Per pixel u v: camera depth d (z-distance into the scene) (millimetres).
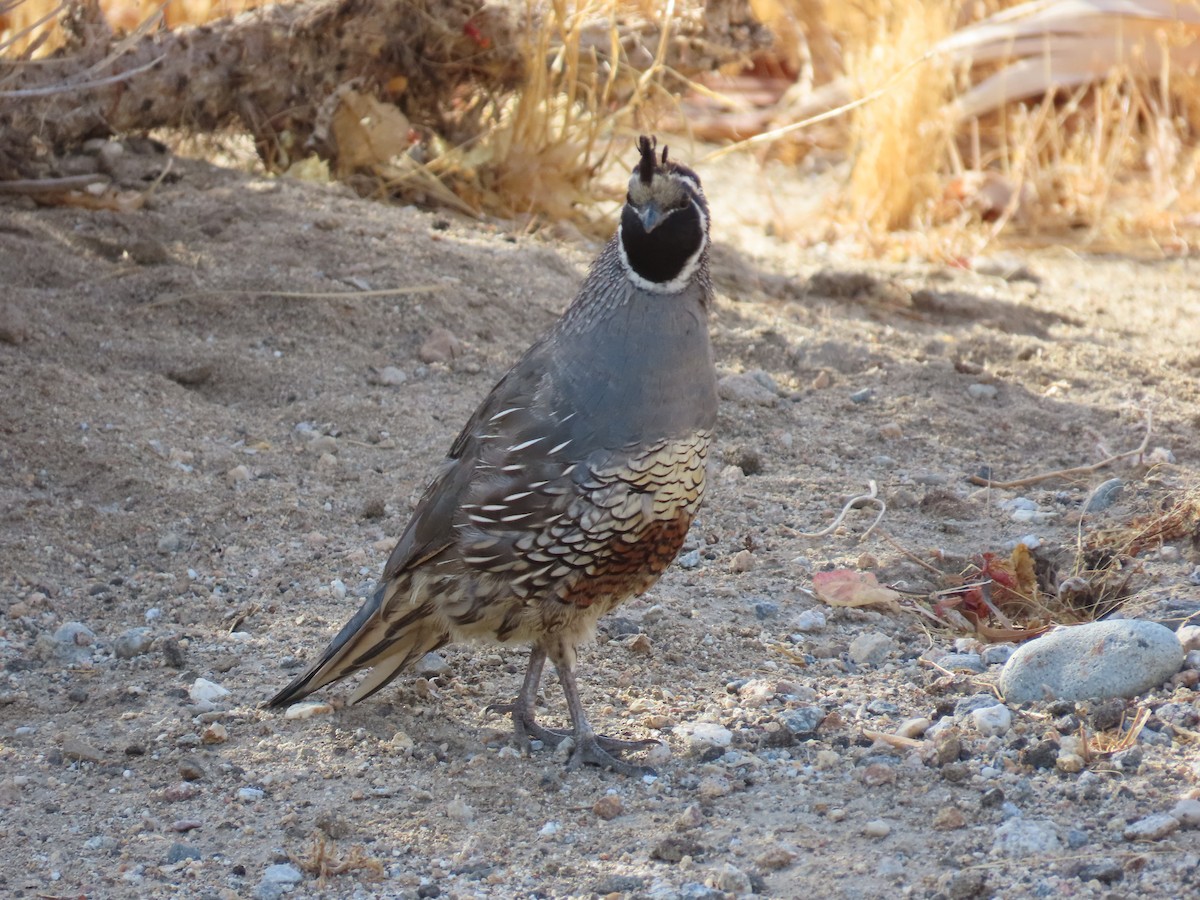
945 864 6727
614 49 15273
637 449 7520
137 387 11664
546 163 15961
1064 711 8000
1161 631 8258
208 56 14602
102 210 13781
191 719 8258
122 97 14328
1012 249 18047
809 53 22312
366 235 13938
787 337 13711
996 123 20750
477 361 12633
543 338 8102
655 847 6945
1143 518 10414
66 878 6859
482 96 16250
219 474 10891
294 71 14914
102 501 10438
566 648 8023
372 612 7957
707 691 8633
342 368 12367
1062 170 19203
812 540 10516
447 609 7879
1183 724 7738
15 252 12891
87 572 9812
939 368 13297
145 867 6953
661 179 7414
